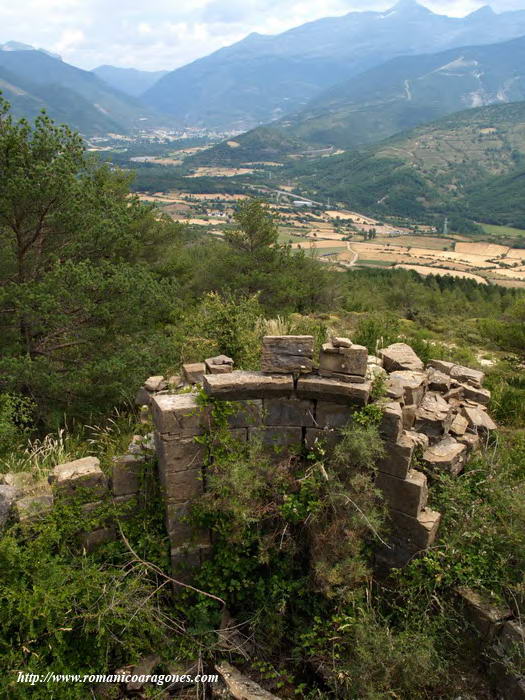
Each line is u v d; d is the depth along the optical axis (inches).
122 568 185.0
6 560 167.8
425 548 188.7
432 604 183.3
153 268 682.8
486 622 170.7
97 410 351.3
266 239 817.5
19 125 348.5
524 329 619.2
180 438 185.0
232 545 191.9
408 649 164.1
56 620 166.1
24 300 347.6
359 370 188.2
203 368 265.9
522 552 179.3
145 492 205.2
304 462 201.2
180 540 194.4
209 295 333.4
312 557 187.2
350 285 1380.4
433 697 165.3
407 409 233.9
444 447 230.8
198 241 1343.5
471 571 182.2
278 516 193.2
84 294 362.6
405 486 188.7
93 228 395.2
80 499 198.5
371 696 152.8
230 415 190.4
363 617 173.2
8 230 382.6
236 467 180.4
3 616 160.6
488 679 167.8
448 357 475.2
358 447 180.9
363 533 191.5
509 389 368.2
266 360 192.5
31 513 185.6
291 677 173.6
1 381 348.2
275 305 790.5
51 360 385.1
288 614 191.5
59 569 174.2
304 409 195.6
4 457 264.1
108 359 378.0
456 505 203.6
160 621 177.3
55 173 350.6
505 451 256.8
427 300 1317.7
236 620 191.3
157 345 398.3
